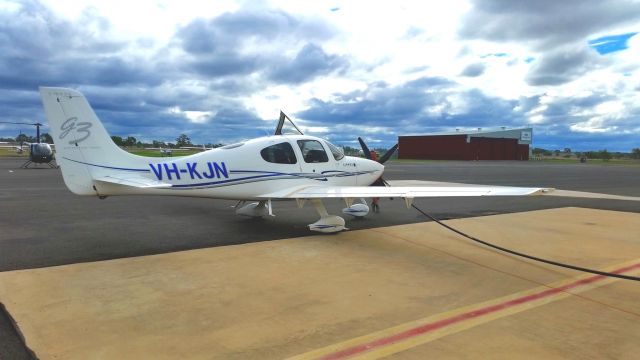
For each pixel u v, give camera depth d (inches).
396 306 174.6
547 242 301.9
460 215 427.8
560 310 172.2
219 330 149.6
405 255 260.4
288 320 158.9
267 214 380.8
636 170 1451.8
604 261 251.6
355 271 224.5
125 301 177.2
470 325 155.9
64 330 148.4
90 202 484.4
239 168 309.7
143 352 133.2
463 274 222.2
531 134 2556.6
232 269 225.5
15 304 172.1
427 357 130.8
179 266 230.2
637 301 183.8
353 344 139.3
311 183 336.2
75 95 274.5
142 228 336.8
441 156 2391.7
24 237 298.2
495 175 1027.3
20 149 2031.3
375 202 438.6
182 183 296.7
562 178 983.0
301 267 230.7
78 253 255.6
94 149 280.5
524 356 132.2
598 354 134.4
